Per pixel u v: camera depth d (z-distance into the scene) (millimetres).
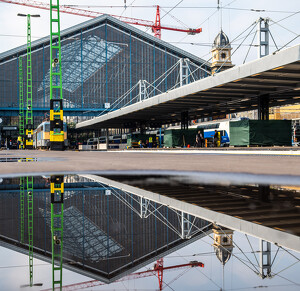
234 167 8555
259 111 28781
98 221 2496
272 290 1284
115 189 4273
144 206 3041
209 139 52375
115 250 1830
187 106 39000
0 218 2609
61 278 1431
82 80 85562
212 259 1658
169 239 2008
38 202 3354
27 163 10672
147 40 87812
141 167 8594
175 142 41594
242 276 1431
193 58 90375
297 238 1851
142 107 40188
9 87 84562
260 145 27828
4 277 1445
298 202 3098
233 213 2605
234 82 24594
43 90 85688
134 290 1294
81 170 7562
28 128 65625
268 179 5230
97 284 1369
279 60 19391
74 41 84188
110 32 85750
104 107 86500
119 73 87188
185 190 4066
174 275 1478
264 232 2002
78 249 1829
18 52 83625
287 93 29094
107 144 72312
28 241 1986
